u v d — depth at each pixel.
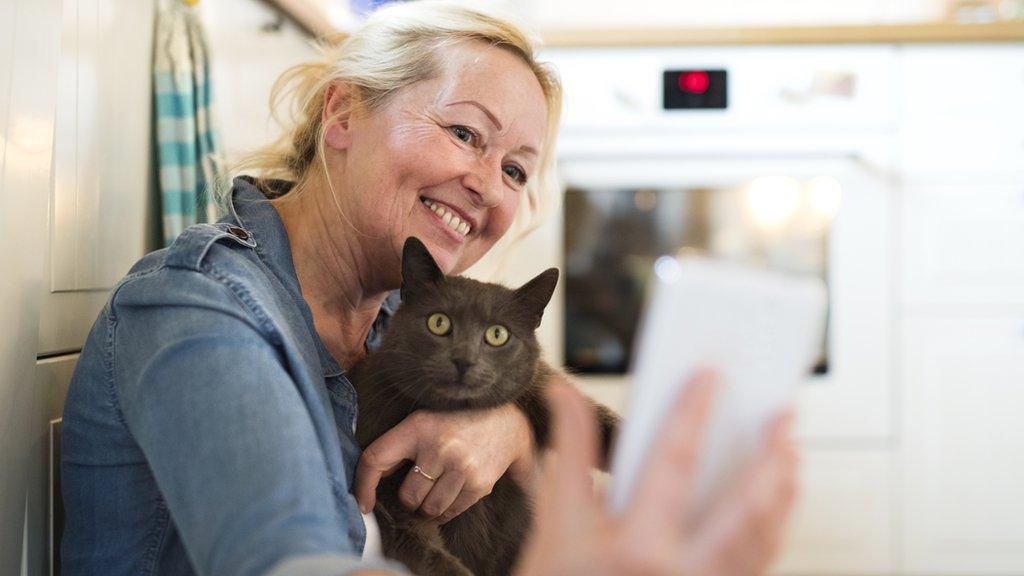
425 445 1.10
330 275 1.26
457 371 1.18
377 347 1.37
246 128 1.95
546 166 1.53
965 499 2.69
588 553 0.51
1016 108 2.66
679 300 0.52
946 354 2.69
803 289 0.51
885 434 2.68
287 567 0.61
